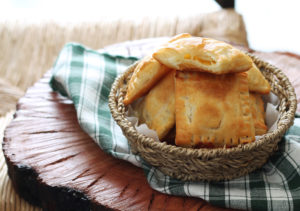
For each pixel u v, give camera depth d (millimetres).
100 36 1576
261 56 1093
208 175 762
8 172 863
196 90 756
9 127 893
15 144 856
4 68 1526
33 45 1562
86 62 973
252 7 1883
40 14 1639
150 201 766
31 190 824
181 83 764
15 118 916
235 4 1656
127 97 810
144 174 806
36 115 923
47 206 818
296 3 1863
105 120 881
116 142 837
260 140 727
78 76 934
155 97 802
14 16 1617
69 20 1604
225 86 760
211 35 1529
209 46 750
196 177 768
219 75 766
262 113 819
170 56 748
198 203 765
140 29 1569
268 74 868
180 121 750
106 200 765
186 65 750
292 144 793
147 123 805
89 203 767
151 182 784
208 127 746
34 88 1007
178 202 766
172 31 1554
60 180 792
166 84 800
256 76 808
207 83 758
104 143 833
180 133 748
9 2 1884
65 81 927
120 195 773
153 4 1909
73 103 938
